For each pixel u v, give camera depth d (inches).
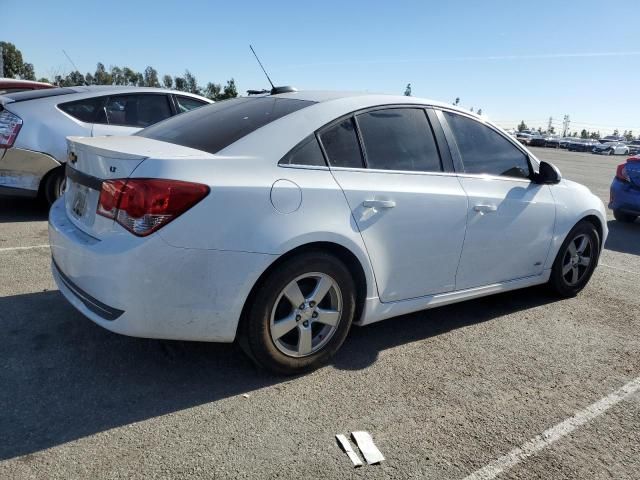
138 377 119.3
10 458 91.1
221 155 111.3
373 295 130.8
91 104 259.9
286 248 111.5
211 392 115.3
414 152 139.7
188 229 102.8
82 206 118.3
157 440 98.4
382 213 127.3
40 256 198.2
